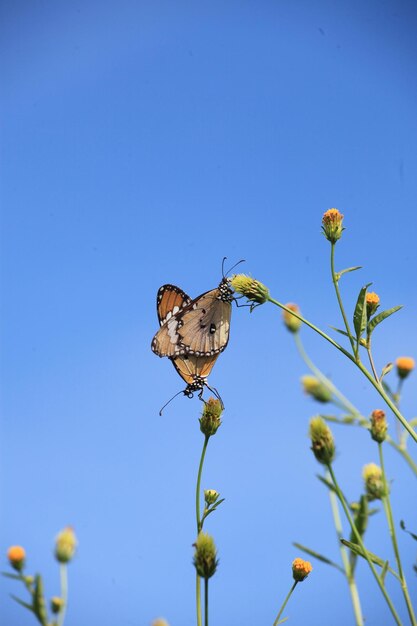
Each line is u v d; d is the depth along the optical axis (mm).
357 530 752
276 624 788
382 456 759
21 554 756
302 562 797
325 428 767
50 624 730
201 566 776
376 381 802
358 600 744
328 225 830
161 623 746
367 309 820
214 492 825
